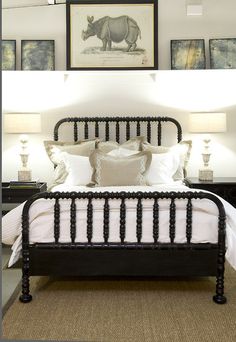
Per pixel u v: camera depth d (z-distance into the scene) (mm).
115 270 2568
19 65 4414
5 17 4391
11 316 2363
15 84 4473
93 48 4418
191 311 2434
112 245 2541
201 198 2525
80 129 4527
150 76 4477
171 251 2555
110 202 2611
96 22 4402
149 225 2570
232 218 2611
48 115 4508
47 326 2242
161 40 4445
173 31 4430
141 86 4488
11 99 4488
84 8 4391
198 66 4387
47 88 4480
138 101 4500
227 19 4402
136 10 4395
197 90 4492
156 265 2562
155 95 4500
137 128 4453
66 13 4375
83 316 2369
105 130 4516
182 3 4406
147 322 2293
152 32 4402
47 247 2551
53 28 4418
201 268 2561
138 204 2533
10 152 4543
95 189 3180
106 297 2650
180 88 4492
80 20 4398
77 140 4469
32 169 4559
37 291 2752
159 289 2791
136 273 2570
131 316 2369
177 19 4414
